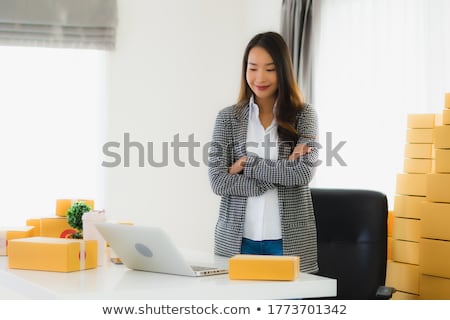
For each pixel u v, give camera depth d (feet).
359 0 12.06
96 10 14.44
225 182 7.88
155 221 15.16
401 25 11.05
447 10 9.98
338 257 8.59
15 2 14.05
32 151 14.48
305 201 7.98
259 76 7.95
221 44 15.62
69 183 14.70
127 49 14.99
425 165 9.11
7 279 6.37
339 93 12.46
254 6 15.29
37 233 8.38
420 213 8.66
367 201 8.62
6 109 14.32
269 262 5.80
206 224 15.49
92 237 6.89
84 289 5.34
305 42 12.78
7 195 14.34
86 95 14.79
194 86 15.44
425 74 10.44
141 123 15.08
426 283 8.59
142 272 6.42
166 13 15.26
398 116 11.06
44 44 14.29
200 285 5.55
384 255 8.52
